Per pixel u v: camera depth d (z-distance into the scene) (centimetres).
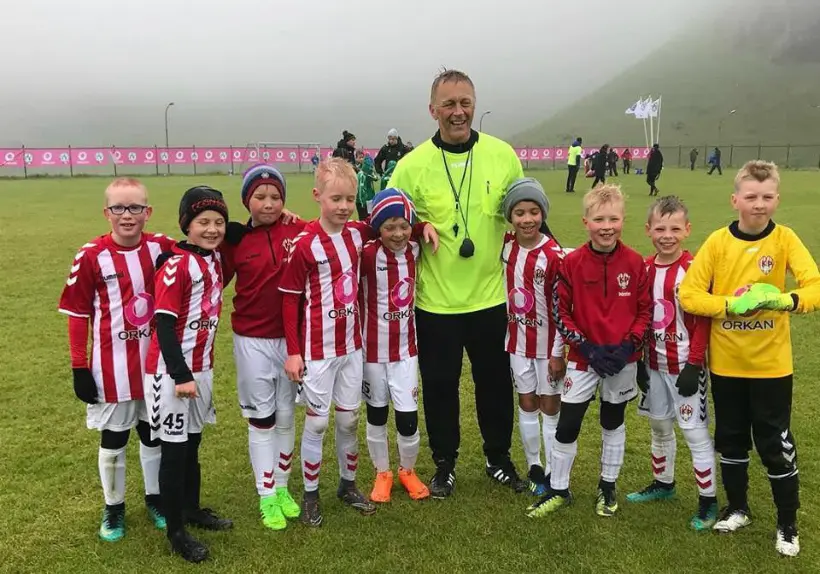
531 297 340
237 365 326
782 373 286
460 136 341
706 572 274
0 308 715
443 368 348
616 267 310
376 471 359
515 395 484
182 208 295
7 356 558
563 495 327
